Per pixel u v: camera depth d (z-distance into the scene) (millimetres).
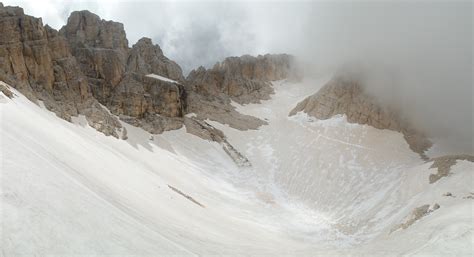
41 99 69938
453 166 64250
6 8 73000
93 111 81875
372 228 57594
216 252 27812
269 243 44219
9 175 17750
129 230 20484
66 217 17234
